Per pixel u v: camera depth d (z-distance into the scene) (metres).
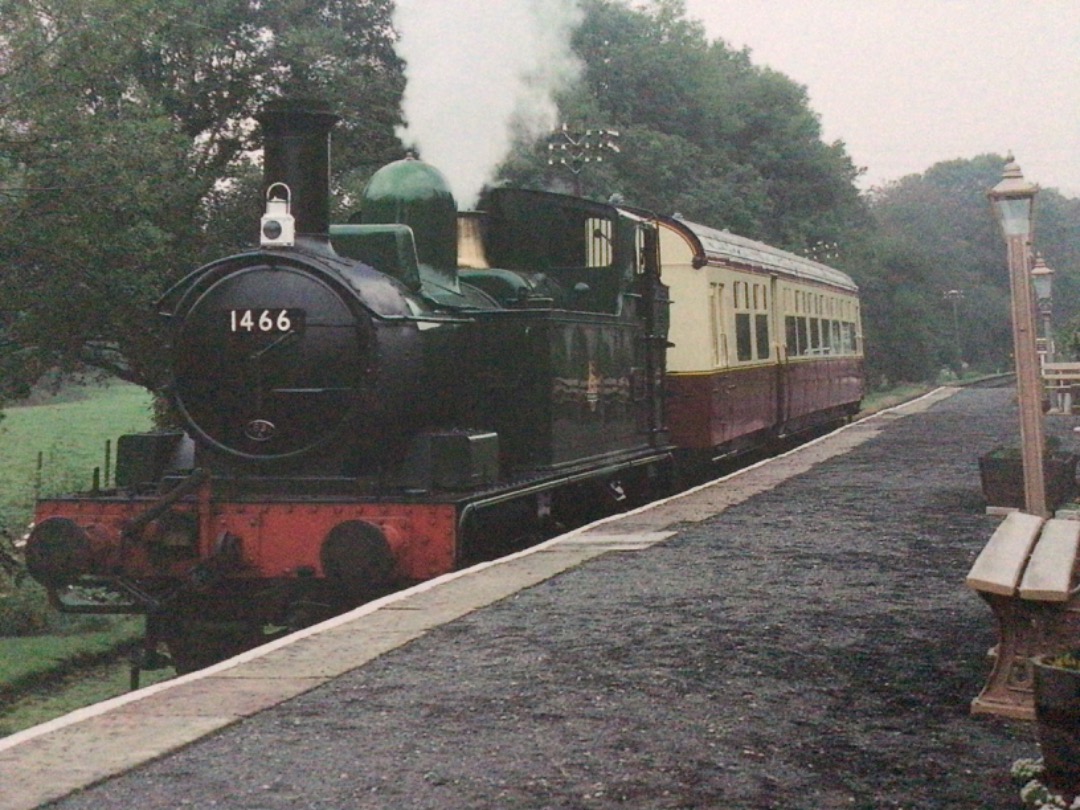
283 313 8.90
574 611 7.52
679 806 4.20
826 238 62.00
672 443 16.55
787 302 22.17
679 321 16.56
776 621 7.19
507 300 11.10
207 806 4.21
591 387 11.45
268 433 8.95
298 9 24.05
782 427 21.88
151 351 19.36
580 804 4.21
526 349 10.30
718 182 52.31
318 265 8.92
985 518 11.68
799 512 12.30
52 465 28.61
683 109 54.16
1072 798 4.25
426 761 4.68
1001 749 4.89
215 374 9.05
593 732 5.05
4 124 15.77
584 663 6.22
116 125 16.44
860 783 4.47
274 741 4.96
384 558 8.31
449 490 9.03
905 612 7.43
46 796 4.30
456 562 8.41
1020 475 11.80
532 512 10.54
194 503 8.75
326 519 8.54
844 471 16.59
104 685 11.42
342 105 24.52
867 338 65.06
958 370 83.00
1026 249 9.01
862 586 8.29
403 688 5.78
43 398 60.12
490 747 4.85
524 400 10.34
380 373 8.82
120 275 17.19
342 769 4.59
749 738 4.99
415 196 10.24
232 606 8.96
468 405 10.17
